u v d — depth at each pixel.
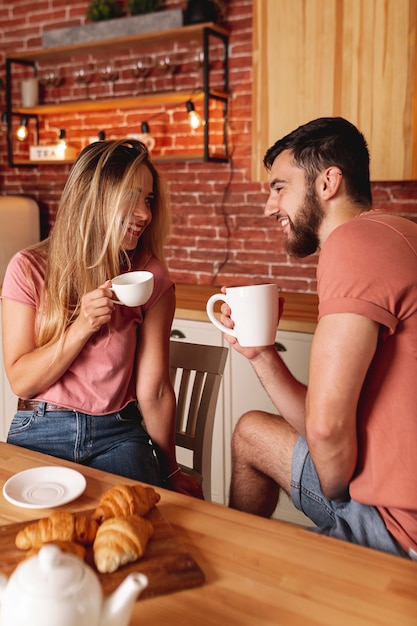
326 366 1.21
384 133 2.60
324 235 1.49
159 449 1.86
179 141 3.62
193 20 3.28
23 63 4.02
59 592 0.67
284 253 3.40
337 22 2.62
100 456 1.71
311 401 1.23
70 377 1.72
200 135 3.55
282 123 2.81
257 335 1.33
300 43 2.72
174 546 0.98
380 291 1.19
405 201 3.08
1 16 4.13
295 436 1.71
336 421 1.20
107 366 1.73
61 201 1.77
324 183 1.45
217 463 2.87
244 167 3.44
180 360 1.98
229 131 3.45
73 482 1.22
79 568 0.70
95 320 1.54
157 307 1.86
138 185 1.74
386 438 1.23
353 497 1.29
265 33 2.79
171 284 1.90
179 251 3.71
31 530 0.97
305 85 2.73
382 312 1.19
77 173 1.76
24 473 1.24
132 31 3.46
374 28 2.56
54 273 1.71
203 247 3.63
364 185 1.48
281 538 1.03
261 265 3.47
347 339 1.19
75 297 1.74
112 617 0.71
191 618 0.84
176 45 3.53
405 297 1.21
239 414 2.79
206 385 1.93
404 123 2.56
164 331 1.87
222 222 3.55
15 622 0.65
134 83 3.71
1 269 3.80
